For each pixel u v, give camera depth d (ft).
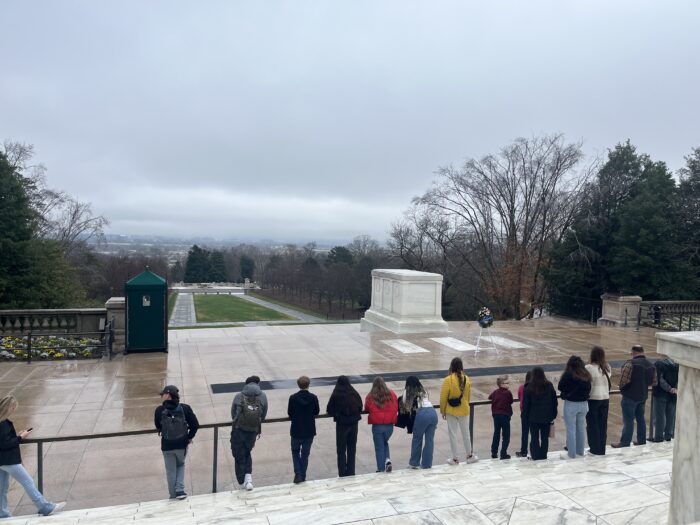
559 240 108.58
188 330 64.54
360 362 49.57
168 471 22.76
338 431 25.48
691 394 13.26
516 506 17.38
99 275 199.41
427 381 43.52
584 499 17.87
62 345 49.65
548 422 26.03
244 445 24.34
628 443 28.81
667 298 92.22
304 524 16.43
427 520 16.46
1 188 80.69
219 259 475.72
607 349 58.29
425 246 144.97
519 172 115.44
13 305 78.79
